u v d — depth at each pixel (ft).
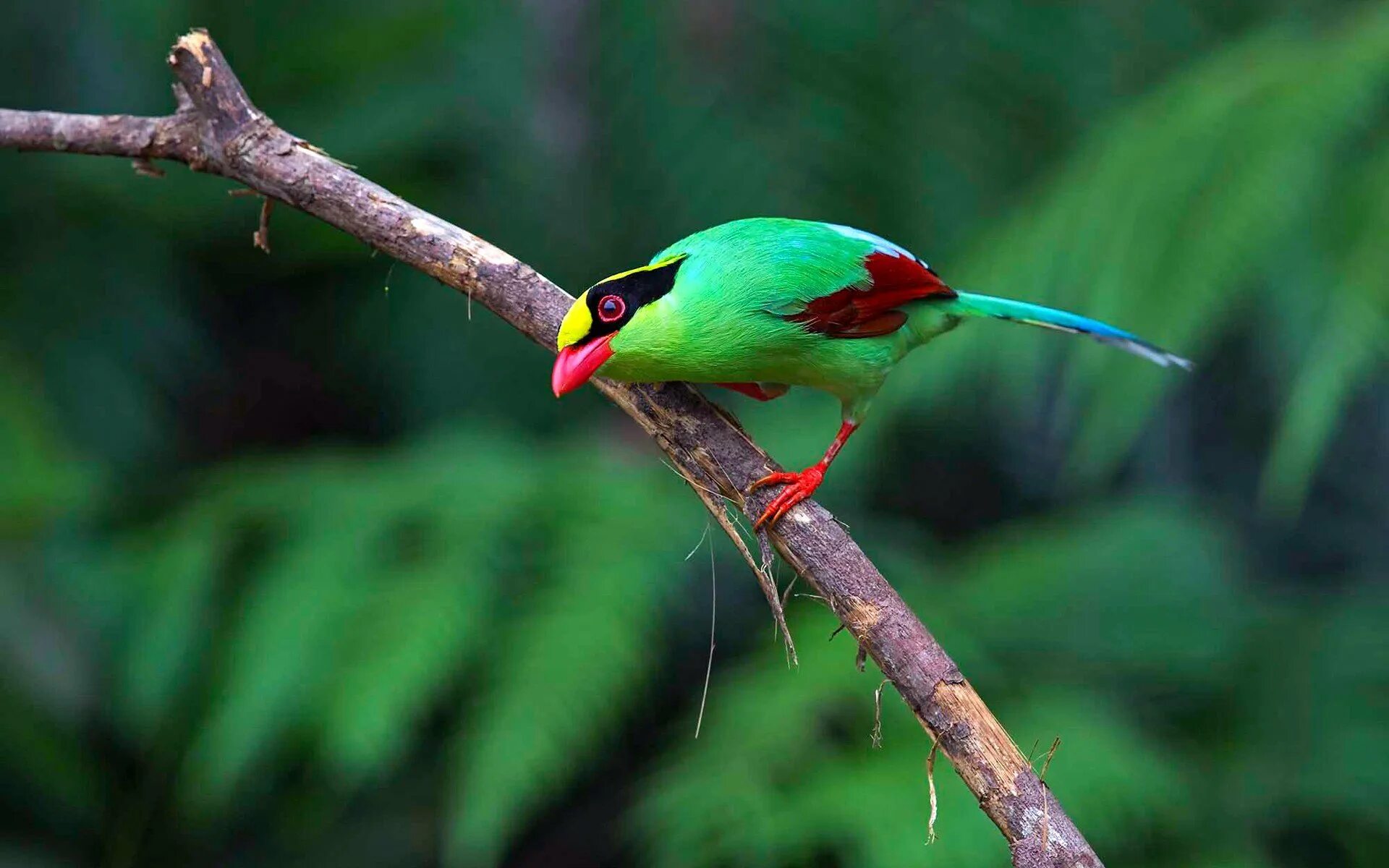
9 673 30.66
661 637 32.83
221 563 32.04
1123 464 48.67
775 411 38.55
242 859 33.86
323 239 39.68
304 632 28.73
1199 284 29.22
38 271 37.37
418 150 40.93
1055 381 42.37
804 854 26.05
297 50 40.83
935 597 34.73
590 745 28.40
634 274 18.83
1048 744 28.04
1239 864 28.07
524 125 44.45
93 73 40.06
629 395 18.72
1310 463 27.84
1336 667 33.24
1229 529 46.55
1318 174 29.40
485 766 26.68
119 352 38.11
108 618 31.50
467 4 42.91
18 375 33.68
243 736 27.84
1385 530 48.62
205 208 38.40
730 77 45.21
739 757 27.27
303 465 35.70
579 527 31.40
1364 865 29.58
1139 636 33.81
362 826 34.17
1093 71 44.16
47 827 32.60
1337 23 36.63
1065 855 14.64
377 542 30.94
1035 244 33.22
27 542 32.17
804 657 29.99
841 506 38.22
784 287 19.88
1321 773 30.53
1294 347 29.86
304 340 43.47
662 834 28.25
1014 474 48.70
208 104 17.40
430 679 27.45
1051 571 35.68
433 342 42.01
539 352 42.04
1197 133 31.50
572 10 46.60
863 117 44.34
